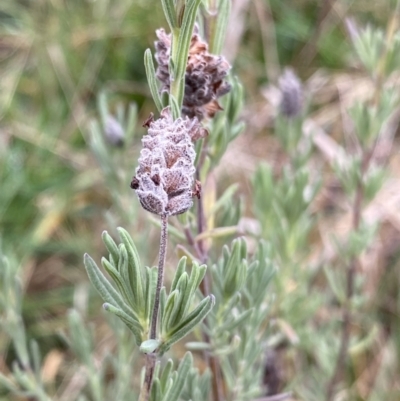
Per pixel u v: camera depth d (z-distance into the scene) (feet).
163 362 1.49
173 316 0.88
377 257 2.28
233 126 1.11
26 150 2.51
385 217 2.36
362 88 2.58
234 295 1.06
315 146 2.56
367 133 1.47
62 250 2.32
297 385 1.77
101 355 2.06
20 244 2.28
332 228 2.35
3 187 2.37
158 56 0.96
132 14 2.70
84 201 2.47
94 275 0.87
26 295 2.26
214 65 0.96
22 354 1.36
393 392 1.98
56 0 2.75
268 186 1.52
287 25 2.72
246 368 1.19
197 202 1.08
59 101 2.64
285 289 1.52
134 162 2.42
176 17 0.91
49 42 2.70
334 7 2.70
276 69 2.66
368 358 2.10
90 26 2.70
